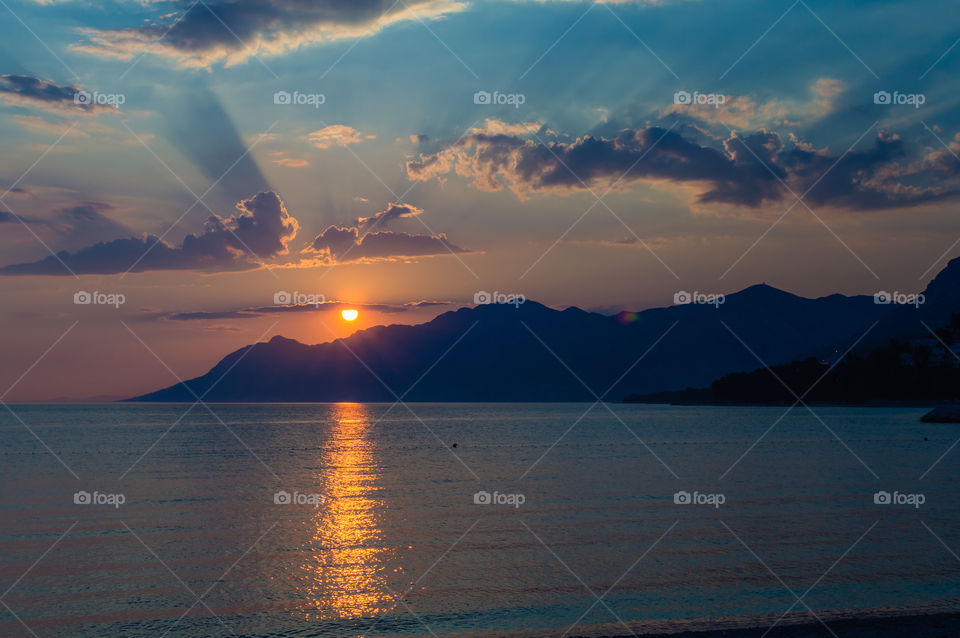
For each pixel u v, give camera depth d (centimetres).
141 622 1961
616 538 2958
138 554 2758
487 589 2238
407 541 2950
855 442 9300
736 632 1788
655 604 2059
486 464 6700
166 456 7869
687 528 3158
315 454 8181
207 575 2431
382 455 8012
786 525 3206
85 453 8300
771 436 10881
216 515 3672
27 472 6047
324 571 2480
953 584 2219
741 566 2462
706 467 6106
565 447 9031
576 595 2159
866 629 1791
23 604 2119
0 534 3155
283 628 1914
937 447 8319
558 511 3681
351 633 1869
